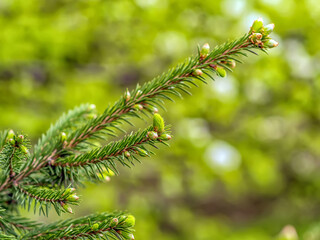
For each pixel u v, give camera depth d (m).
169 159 4.96
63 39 4.17
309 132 5.51
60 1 4.62
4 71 4.54
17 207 1.21
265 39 1.00
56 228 1.08
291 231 1.48
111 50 4.84
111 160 1.07
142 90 1.14
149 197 5.50
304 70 4.70
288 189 5.93
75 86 4.38
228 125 4.99
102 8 4.36
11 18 4.31
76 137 1.18
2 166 1.07
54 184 1.15
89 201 4.62
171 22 4.45
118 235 0.97
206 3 4.27
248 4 4.29
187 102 4.52
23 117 4.11
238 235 5.41
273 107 4.95
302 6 4.33
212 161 4.50
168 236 5.69
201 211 7.10
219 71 1.07
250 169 4.73
